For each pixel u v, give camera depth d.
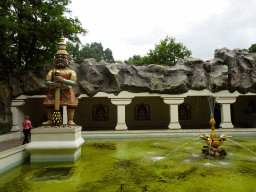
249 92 13.58
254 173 5.26
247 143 9.83
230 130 13.05
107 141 11.26
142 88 13.28
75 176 5.18
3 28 12.19
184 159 6.80
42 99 17.41
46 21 14.63
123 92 13.39
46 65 13.20
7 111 12.66
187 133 13.09
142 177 5.03
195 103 18.19
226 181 4.69
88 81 13.22
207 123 18.03
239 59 13.70
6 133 12.25
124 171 5.54
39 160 6.55
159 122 18.02
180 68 13.55
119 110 13.43
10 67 15.46
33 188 4.41
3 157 5.63
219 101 13.64
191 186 4.40
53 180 4.90
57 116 6.94
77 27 15.38
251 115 16.47
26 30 13.46
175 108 13.52
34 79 12.84
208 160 6.64
